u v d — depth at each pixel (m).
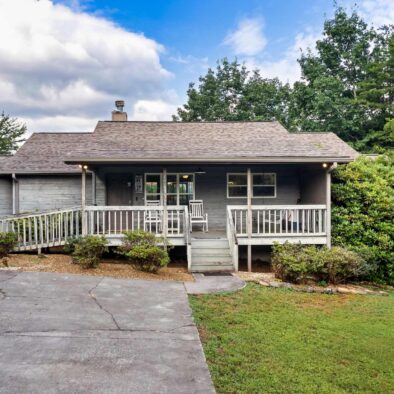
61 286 7.23
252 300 7.07
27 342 4.48
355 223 10.86
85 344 4.50
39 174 13.31
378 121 29.23
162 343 4.66
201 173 13.35
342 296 8.03
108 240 10.16
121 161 10.02
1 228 10.74
